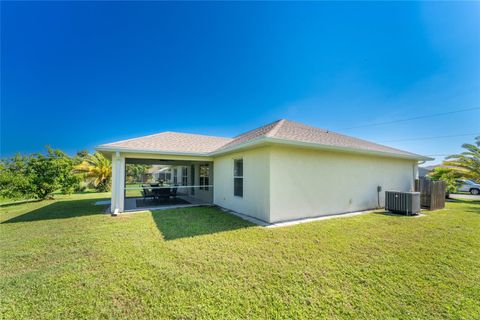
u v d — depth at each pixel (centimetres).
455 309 233
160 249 412
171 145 1008
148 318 219
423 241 461
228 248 417
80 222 650
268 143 614
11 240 474
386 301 247
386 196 836
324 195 752
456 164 1369
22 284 283
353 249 412
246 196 762
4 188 1173
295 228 568
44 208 944
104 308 234
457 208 935
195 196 1387
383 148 1026
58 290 269
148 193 1433
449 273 316
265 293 263
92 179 1947
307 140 681
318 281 292
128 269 327
